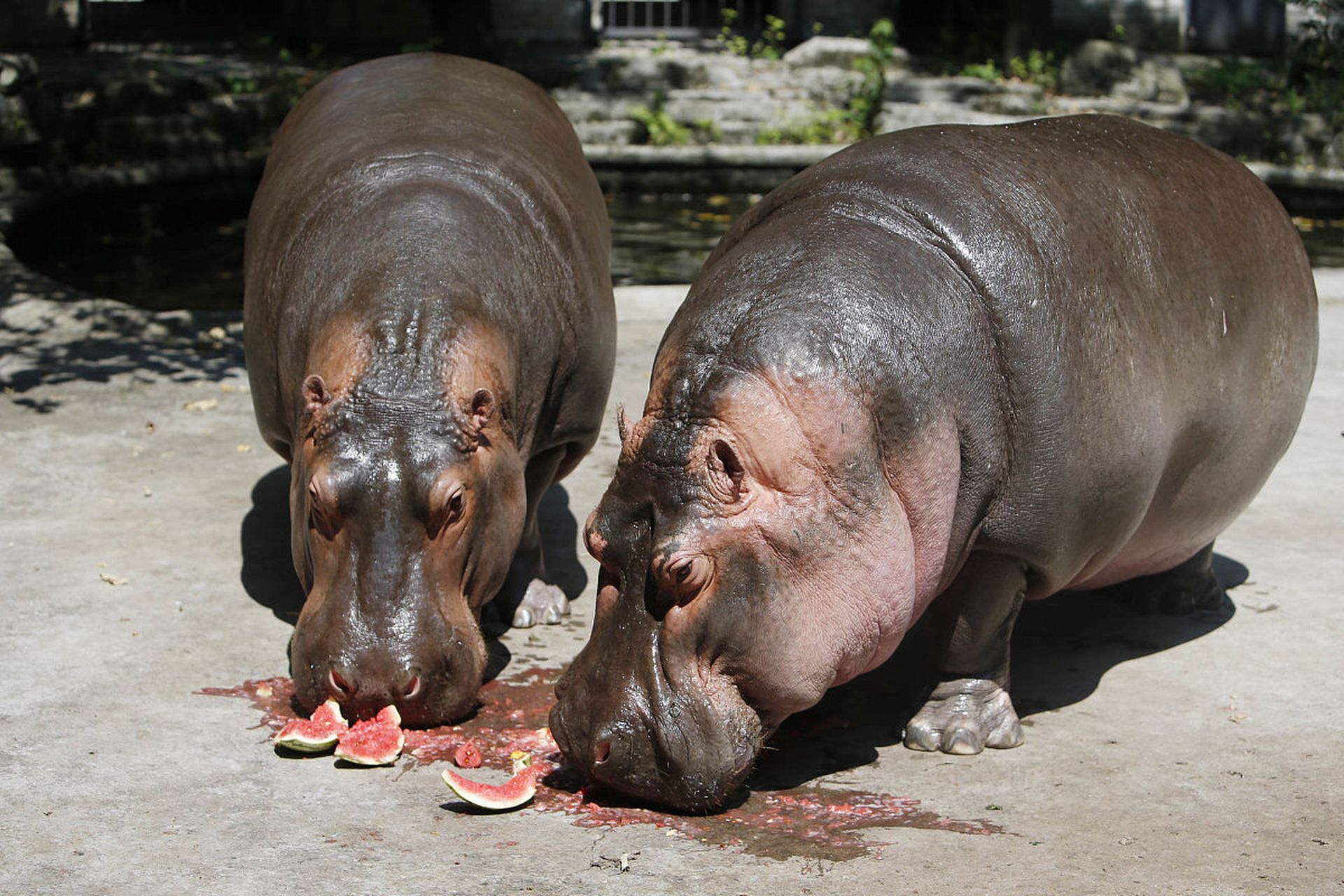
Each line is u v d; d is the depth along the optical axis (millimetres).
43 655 6414
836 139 25438
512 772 5441
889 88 26328
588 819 5059
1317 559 7891
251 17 31281
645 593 4871
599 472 9297
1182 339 5848
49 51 25812
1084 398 5402
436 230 6527
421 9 28547
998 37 29453
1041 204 5555
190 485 8781
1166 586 7258
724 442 4758
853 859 4762
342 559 5672
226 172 21516
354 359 5961
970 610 5656
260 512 8359
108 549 7723
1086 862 4758
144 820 5012
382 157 7133
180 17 30828
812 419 4863
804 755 5684
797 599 4879
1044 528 5461
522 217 7027
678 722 4820
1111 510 5668
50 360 11266
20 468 8961
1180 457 6059
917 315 5117
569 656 6691
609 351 7504
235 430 9883
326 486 5609
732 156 24234
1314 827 5039
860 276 5121
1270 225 6531
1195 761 5602
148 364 11266
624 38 30859
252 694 6109
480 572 6004
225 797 5199
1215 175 6391
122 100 21328
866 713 6125
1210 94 27766
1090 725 5953
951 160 5621
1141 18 29875
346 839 4887
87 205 19641
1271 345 6387
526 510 7078
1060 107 26297
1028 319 5285
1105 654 6750
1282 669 6523
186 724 5805
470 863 4711
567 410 7121
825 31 29062
